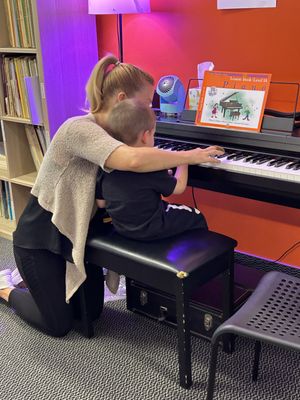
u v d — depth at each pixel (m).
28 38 2.78
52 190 1.99
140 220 1.90
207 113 2.28
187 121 2.37
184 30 2.69
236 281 2.28
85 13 2.84
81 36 2.85
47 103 2.76
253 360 2.06
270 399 1.86
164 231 1.94
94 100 1.94
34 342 2.24
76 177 1.96
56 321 2.21
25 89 2.85
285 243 2.72
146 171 1.82
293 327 1.46
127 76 1.91
